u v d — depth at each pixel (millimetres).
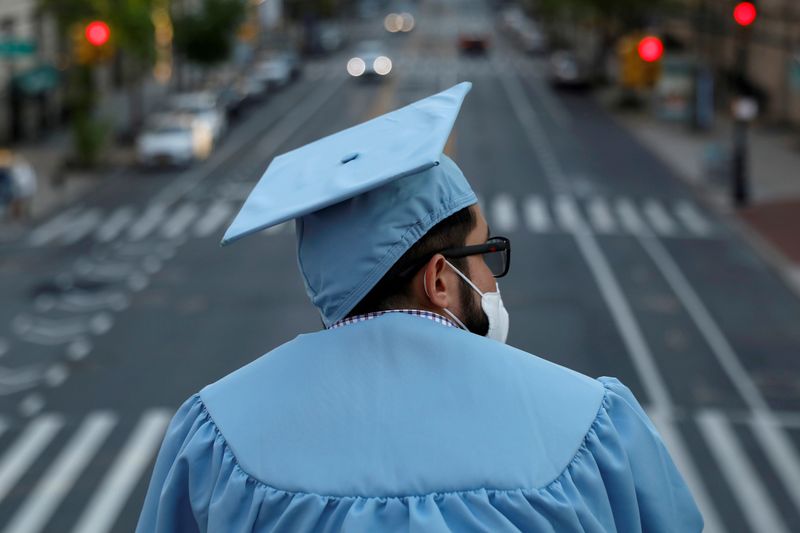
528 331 22297
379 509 1860
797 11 52531
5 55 40875
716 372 19984
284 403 2029
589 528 1862
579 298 24766
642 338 21891
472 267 2168
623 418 2029
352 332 2080
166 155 43375
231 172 43531
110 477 15852
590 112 60500
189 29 58875
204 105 50156
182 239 31891
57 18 44531
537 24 119188
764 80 56906
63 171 42969
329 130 54250
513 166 44031
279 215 2043
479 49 93812
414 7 155375
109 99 61344
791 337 22156
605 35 71375
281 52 86188
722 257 29406
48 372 20375
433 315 2123
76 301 25281
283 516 1907
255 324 23094
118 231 33344
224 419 2070
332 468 1923
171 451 2146
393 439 1926
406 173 2002
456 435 1913
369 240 2088
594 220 34031
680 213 35438
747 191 36844
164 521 2098
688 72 55062
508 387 1976
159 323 23266
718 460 16281
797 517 14523
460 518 1820
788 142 49531
